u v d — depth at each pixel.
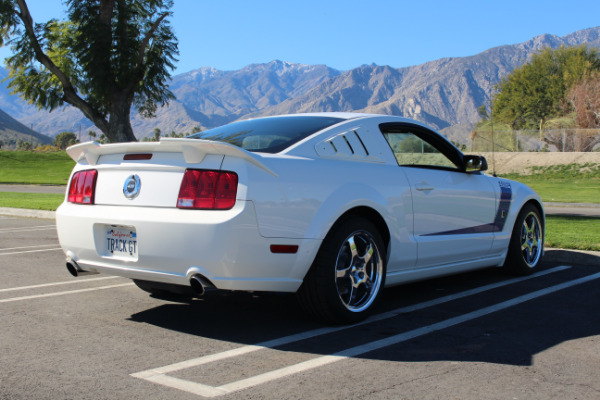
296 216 3.56
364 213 4.10
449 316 4.14
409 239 4.31
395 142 4.48
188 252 3.39
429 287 5.20
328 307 3.74
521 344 3.46
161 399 2.60
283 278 3.58
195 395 2.65
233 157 3.45
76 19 19.16
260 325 3.92
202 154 3.49
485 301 4.62
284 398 2.62
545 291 4.99
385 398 2.62
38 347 3.41
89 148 3.94
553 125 46.88
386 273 4.21
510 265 5.63
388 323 3.95
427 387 2.76
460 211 4.80
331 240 3.73
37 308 4.40
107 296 4.84
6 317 4.13
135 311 4.32
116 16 19.50
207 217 3.37
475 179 5.07
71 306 4.47
